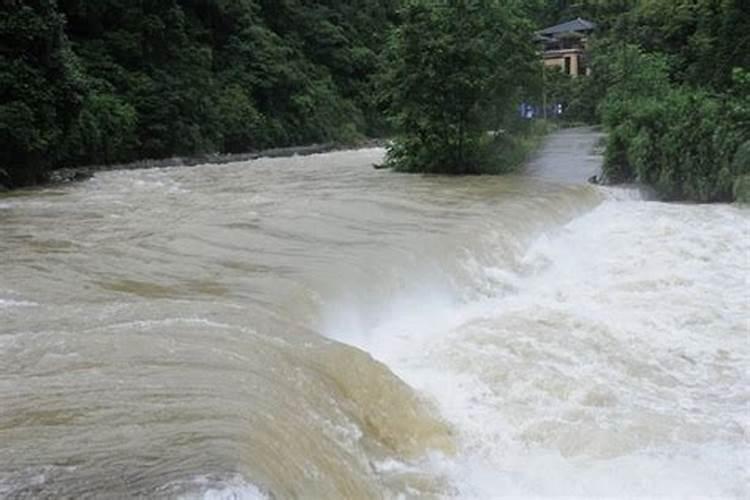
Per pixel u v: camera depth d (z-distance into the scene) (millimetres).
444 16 23828
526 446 6602
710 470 6285
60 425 5098
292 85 45406
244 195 18266
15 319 7621
